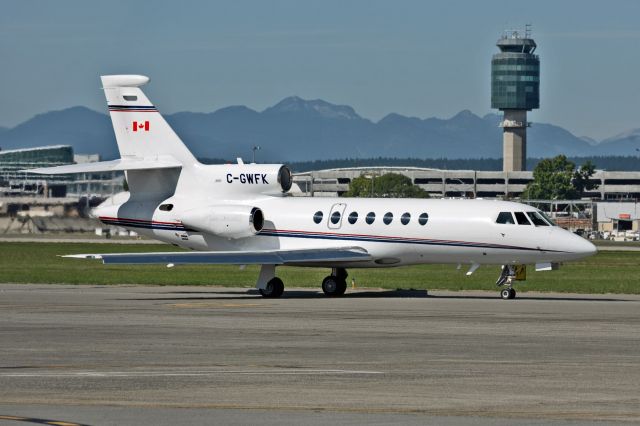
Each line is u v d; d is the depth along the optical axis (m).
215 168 119.12
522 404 46.28
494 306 97.31
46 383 51.78
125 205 121.44
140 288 125.81
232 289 124.69
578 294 117.19
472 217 108.44
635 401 47.00
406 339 69.75
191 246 119.56
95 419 42.72
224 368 56.59
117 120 120.69
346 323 80.31
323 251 109.94
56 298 106.50
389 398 47.72
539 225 107.06
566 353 62.62
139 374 54.56
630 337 70.94
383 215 111.94
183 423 42.00
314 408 45.38
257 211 115.81
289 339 69.69
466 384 51.47
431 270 163.62
